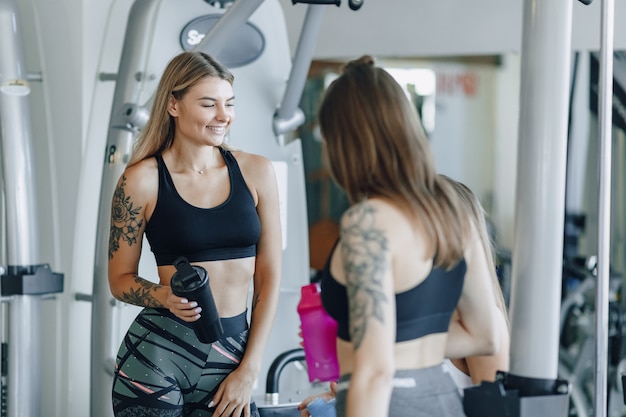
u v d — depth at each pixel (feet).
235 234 10.24
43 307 16.66
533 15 7.47
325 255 21.09
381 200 7.07
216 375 10.30
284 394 13.24
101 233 13.76
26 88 13.94
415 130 7.30
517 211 7.54
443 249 7.13
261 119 15.66
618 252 20.22
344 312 7.29
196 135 10.16
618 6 17.67
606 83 7.85
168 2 14.47
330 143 7.42
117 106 14.03
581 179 20.71
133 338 10.27
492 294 7.93
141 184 10.17
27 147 13.97
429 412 7.15
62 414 16.39
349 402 6.64
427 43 18.45
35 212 14.06
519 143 7.57
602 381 7.74
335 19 18.61
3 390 13.93
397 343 7.14
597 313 7.79
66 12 16.56
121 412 10.29
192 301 9.62
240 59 15.51
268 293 10.64
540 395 7.32
